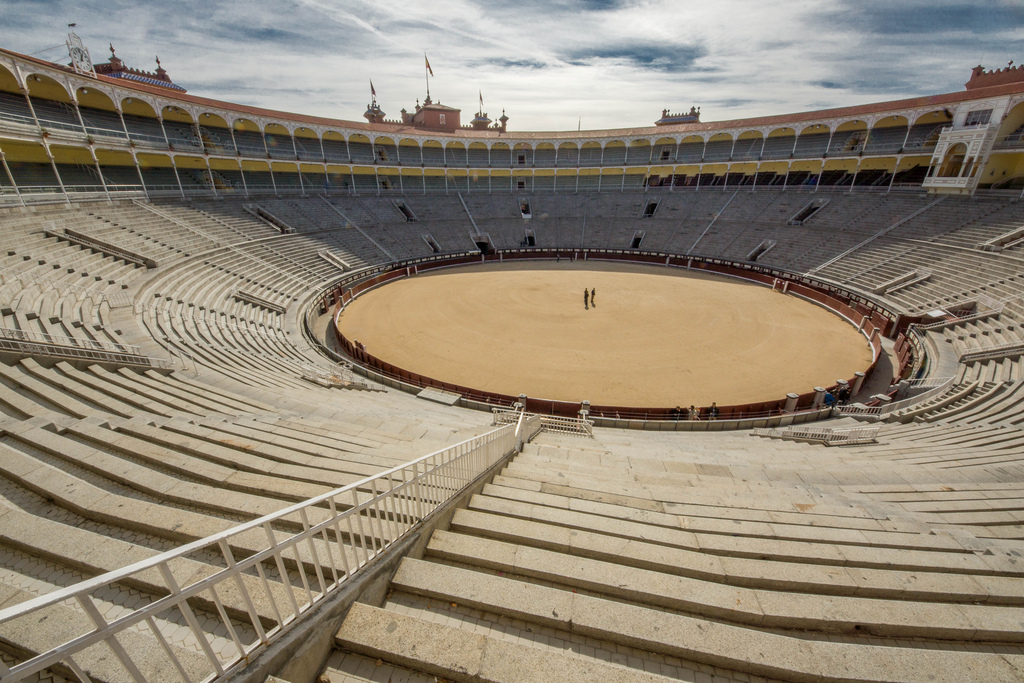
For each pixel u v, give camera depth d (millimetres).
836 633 4137
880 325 29453
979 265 29047
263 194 45281
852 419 18703
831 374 23625
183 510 4801
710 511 6938
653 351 26484
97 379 11047
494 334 29203
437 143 59344
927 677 3490
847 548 5500
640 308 34281
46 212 25000
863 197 43750
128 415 9031
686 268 48375
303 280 35656
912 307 28969
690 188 57156
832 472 10148
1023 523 6969
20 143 30641
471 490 6723
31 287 17109
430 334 29281
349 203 51094
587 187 62344
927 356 23516
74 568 3932
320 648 3410
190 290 25625
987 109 35500
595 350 26703
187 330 20641
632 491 7809
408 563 4457
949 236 33781
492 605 4039
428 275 45625
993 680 3488
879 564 5270
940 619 4141
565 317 32344
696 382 22875
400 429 11945
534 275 45531
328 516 5293
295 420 11047
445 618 4027
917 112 39781
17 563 3975
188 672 2969
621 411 19453
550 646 3805
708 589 4426
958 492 8273
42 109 32188
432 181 61656
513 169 61594
